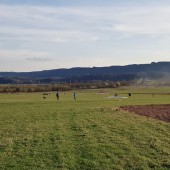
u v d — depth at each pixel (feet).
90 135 101.86
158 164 68.03
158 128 117.19
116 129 114.32
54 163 68.95
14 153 77.87
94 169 64.69
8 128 118.62
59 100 316.81
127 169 65.00
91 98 359.05
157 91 575.38
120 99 330.54
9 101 301.43
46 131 110.52
